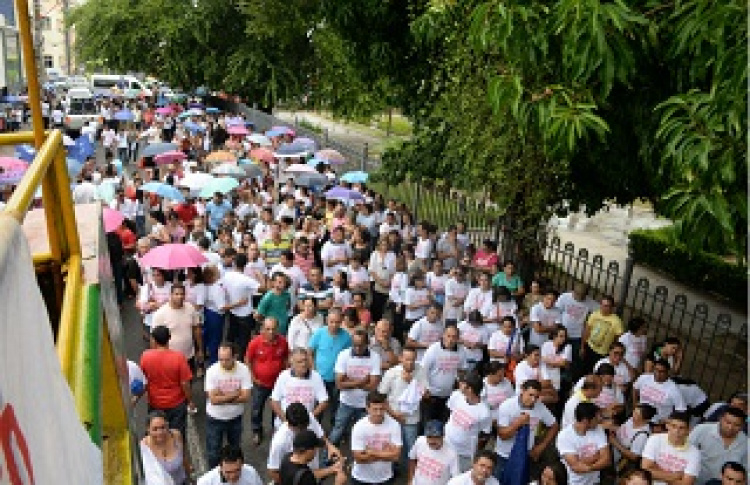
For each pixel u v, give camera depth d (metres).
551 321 9.33
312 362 7.88
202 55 31.53
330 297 9.70
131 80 45.09
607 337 9.07
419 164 12.94
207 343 9.36
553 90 5.87
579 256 11.60
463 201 13.62
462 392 6.78
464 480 5.66
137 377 6.58
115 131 28.80
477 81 8.66
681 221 4.78
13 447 0.82
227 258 10.20
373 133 43.69
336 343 7.96
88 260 2.24
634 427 6.88
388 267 10.85
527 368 7.73
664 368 7.49
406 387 7.20
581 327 9.54
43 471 0.93
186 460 6.14
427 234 11.71
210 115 32.31
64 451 1.08
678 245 5.43
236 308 9.34
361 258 10.88
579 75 5.41
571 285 11.97
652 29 5.56
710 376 10.91
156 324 8.30
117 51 31.88
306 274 10.75
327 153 19.27
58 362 1.18
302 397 6.82
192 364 8.51
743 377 10.75
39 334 1.06
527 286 11.64
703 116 4.70
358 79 13.91
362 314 8.52
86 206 2.92
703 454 6.56
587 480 6.45
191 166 17.47
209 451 7.04
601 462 6.41
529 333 9.47
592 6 5.11
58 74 52.62
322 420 8.61
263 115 28.70
